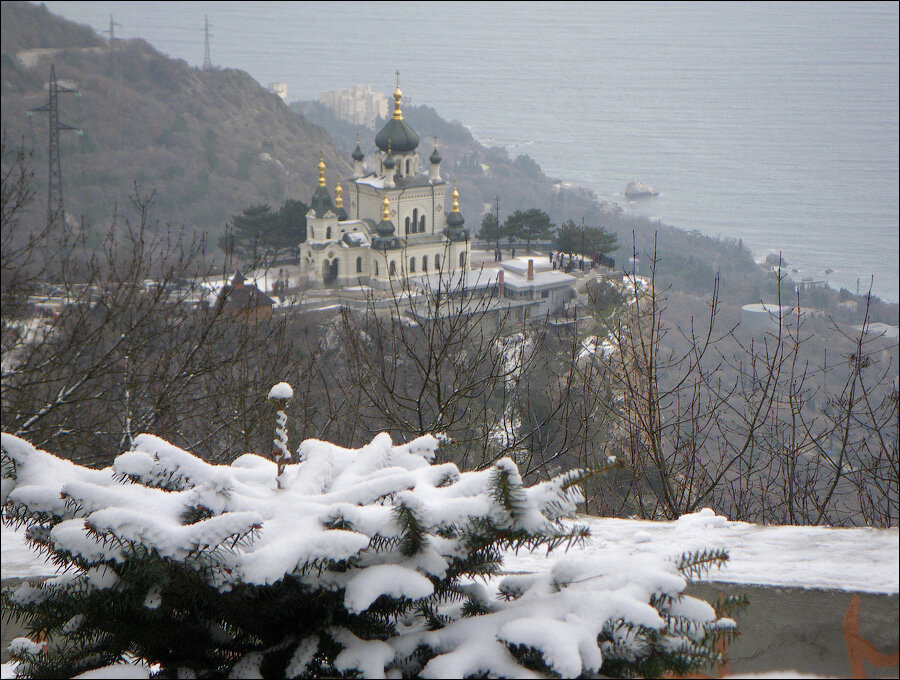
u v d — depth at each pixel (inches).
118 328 840.9
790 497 565.9
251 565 170.7
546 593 187.3
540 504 175.3
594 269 4065.0
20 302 832.3
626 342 648.4
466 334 684.7
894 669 190.7
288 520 182.7
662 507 587.5
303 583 179.8
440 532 180.5
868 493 572.7
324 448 211.2
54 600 190.5
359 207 4933.6
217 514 180.5
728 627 184.7
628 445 590.2
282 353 779.4
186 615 192.7
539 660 171.3
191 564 169.6
